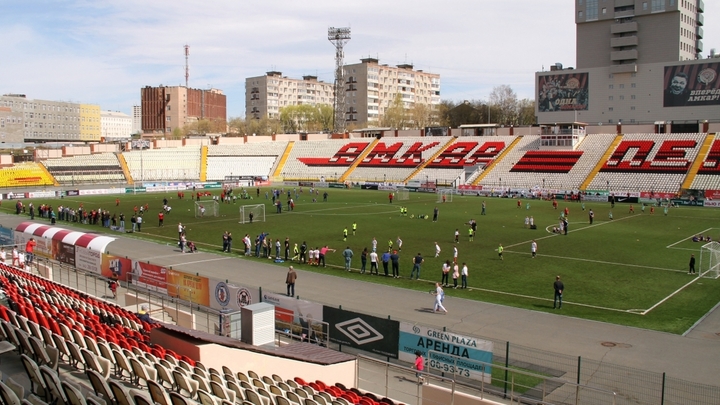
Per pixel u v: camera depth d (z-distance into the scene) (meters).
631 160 114.06
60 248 48.75
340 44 182.62
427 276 46.19
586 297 39.75
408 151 144.75
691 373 26.12
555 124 125.94
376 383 25.70
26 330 23.05
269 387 19.95
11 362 20.28
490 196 115.88
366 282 44.16
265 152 159.88
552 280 44.59
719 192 95.19
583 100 156.75
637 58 153.38
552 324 33.66
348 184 135.25
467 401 22.09
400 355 27.56
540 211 89.50
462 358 25.47
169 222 76.50
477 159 132.12
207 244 60.59
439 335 26.19
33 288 33.97
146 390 19.00
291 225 73.19
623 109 151.50
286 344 28.66
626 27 152.88
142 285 40.91
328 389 21.56
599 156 118.56
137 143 157.12
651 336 31.48
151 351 21.88
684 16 151.12
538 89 162.88
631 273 46.81
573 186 112.50
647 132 126.75
